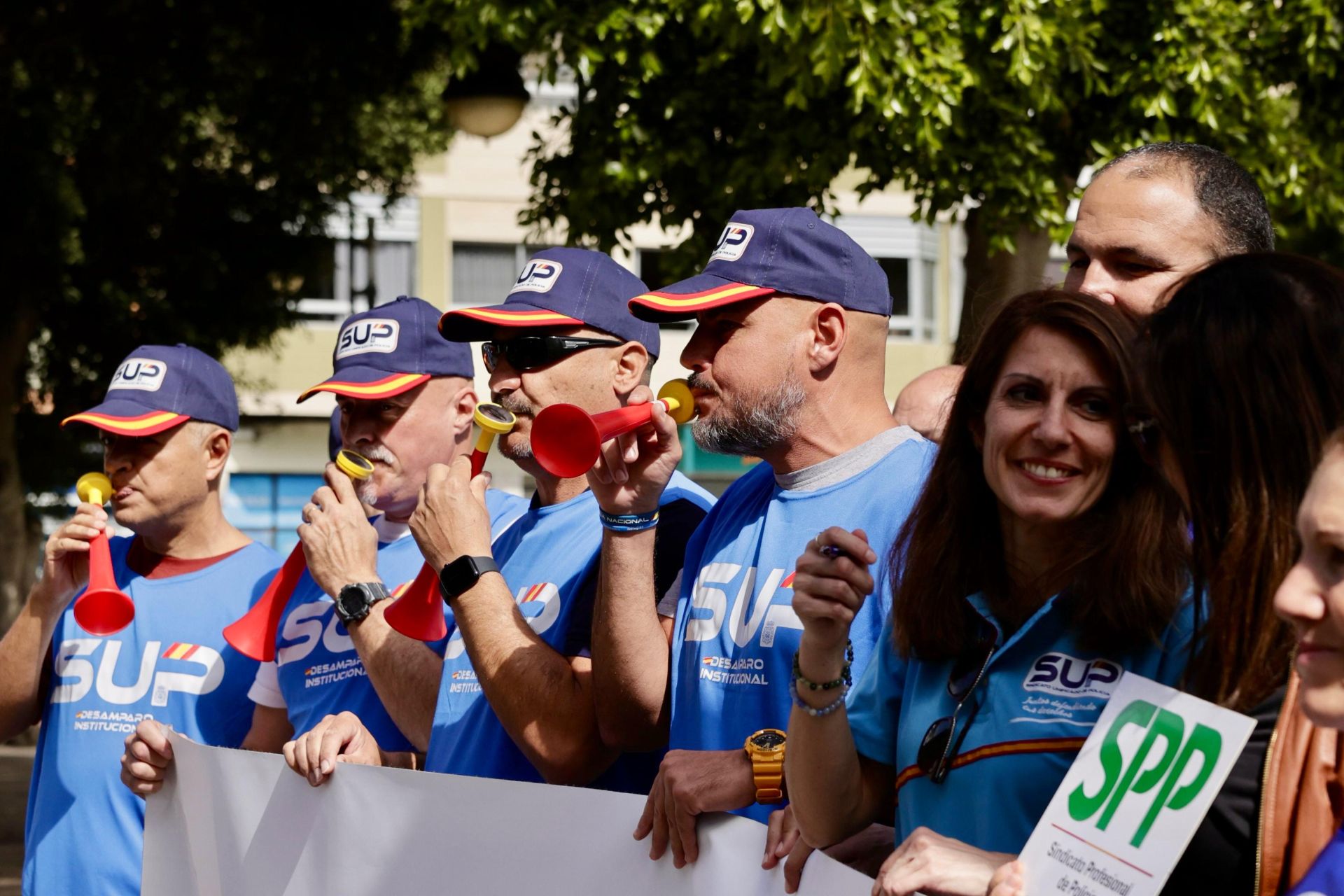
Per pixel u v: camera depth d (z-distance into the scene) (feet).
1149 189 11.08
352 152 52.70
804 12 25.77
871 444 11.24
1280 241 47.26
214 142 53.98
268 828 12.66
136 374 16.65
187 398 16.58
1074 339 8.09
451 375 15.67
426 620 12.75
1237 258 7.61
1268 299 7.34
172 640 16.06
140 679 15.97
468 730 13.08
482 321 13.33
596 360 13.60
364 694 14.75
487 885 10.96
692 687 11.25
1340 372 7.22
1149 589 7.68
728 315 11.51
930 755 8.33
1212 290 7.50
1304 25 27.73
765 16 26.45
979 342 8.54
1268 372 7.23
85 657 16.14
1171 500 7.86
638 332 13.92
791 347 11.34
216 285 55.26
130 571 16.66
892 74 26.03
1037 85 26.17
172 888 13.73
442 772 12.67
